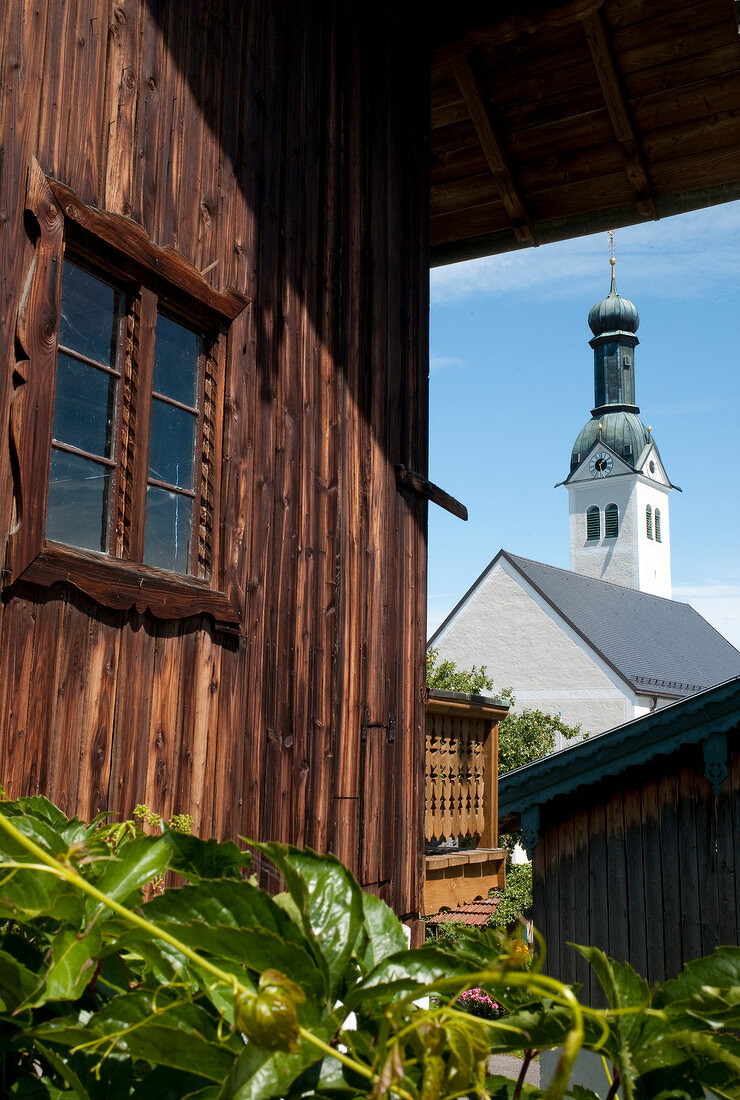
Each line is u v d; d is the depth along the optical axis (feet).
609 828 26.18
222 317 12.43
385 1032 1.91
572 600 143.43
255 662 12.65
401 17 18.43
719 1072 2.38
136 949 2.57
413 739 16.80
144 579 10.57
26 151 9.53
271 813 12.73
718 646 175.73
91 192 10.36
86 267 10.39
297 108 14.60
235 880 2.44
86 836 3.60
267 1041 1.80
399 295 17.52
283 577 13.38
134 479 10.64
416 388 17.94
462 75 20.63
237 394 12.57
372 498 15.99
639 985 2.51
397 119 17.95
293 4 14.71
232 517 12.26
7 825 2.01
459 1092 1.80
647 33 19.92
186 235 11.87
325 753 14.06
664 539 207.62
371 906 2.89
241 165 13.06
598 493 203.82
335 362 15.15
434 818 22.36
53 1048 2.52
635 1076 2.27
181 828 9.78
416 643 17.21
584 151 22.24
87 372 10.35
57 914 2.67
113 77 10.81
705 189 22.29
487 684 84.17
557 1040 2.39
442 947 2.73
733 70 20.33
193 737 11.39
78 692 9.75
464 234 24.14
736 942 24.31
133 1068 2.59
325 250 15.10
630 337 217.56
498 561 140.97
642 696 130.72
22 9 9.62
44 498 9.32
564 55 20.49
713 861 24.97
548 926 26.35
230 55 13.00
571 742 128.57
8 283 9.20
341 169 15.76
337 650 14.60
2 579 8.91
